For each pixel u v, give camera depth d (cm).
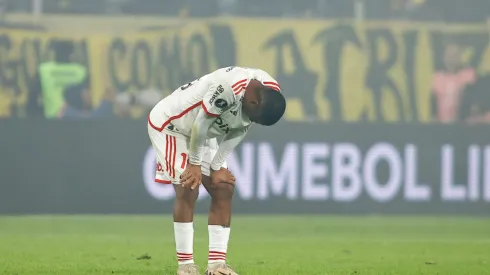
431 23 5856
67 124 5612
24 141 5588
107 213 5616
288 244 4200
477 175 5800
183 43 5719
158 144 2447
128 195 5631
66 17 5666
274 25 5762
